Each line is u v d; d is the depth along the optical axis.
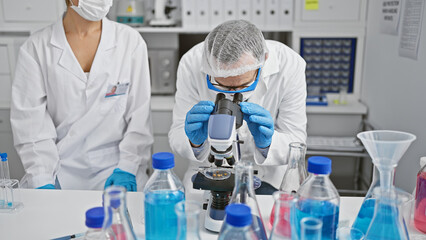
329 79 2.90
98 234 0.82
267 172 1.68
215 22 2.73
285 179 1.07
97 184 1.89
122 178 1.67
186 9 2.72
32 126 1.79
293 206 0.82
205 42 1.38
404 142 0.86
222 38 1.31
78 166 1.89
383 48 2.36
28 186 1.74
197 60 1.68
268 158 1.47
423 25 1.79
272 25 2.73
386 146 0.87
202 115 1.21
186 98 1.71
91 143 1.89
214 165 1.25
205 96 1.65
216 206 1.07
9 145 2.75
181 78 1.71
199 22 2.74
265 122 1.25
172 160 0.93
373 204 1.00
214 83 1.37
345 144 2.51
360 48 2.77
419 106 1.83
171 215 0.91
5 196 1.23
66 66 1.82
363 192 2.50
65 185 1.88
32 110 1.80
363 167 2.77
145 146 1.92
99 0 1.69
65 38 1.83
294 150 1.06
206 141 1.47
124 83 1.89
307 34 2.74
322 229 0.88
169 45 2.85
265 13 2.70
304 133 1.67
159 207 0.90
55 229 1.11
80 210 1.22
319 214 0.87
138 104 1.95
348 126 2.70
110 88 1.86
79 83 1.83
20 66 1.82
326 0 2.67
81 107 1.86
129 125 1.92
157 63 2.88
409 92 1.95
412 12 1.91
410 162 1.93
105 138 1.90
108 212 0.79
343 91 2.86
